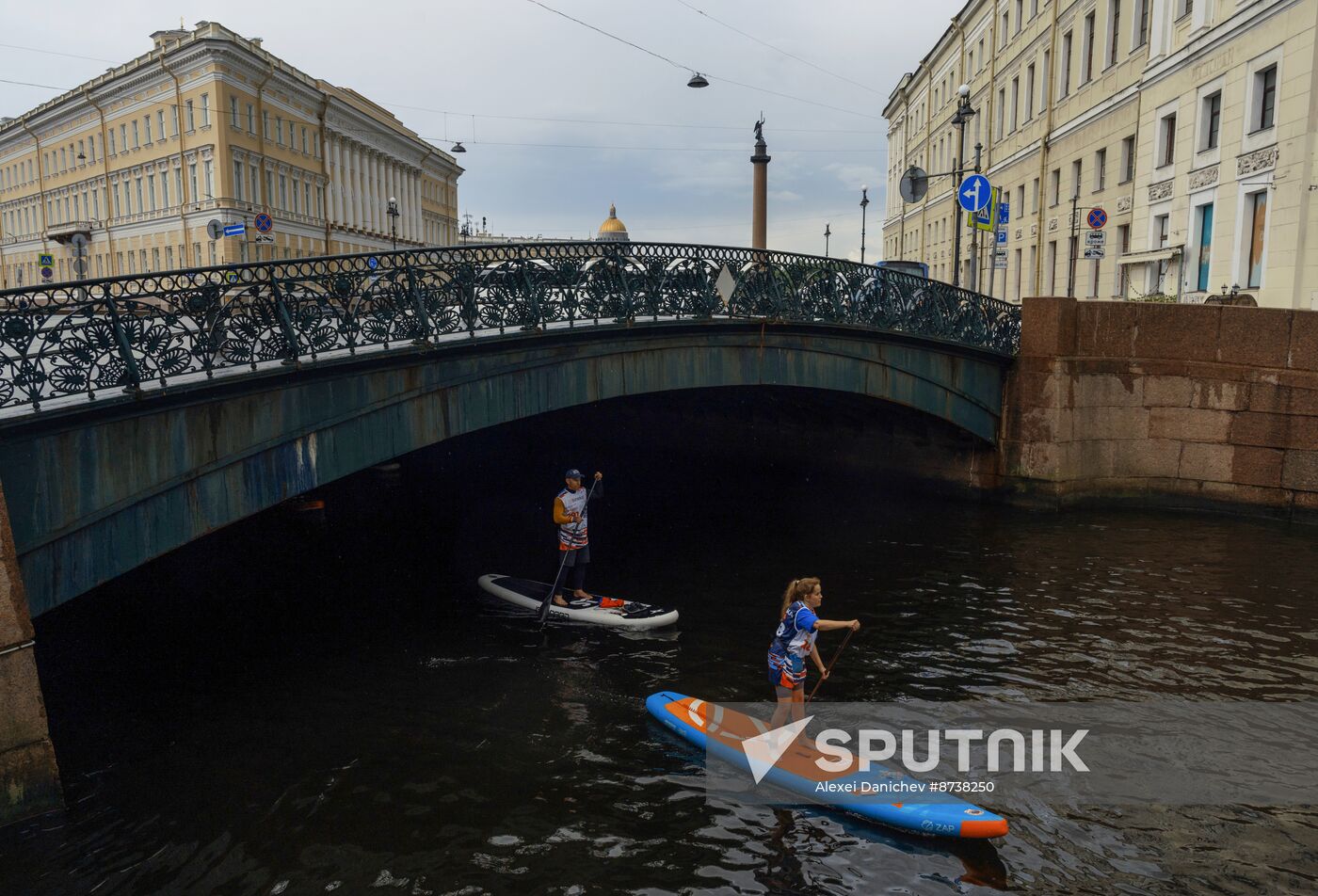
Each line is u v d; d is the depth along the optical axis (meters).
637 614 10.59
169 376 7.43
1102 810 6.39
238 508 8.13
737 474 21.11
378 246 62.47
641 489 19.48
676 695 8.12
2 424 6.37
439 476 20.02
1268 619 10.30
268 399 8.30
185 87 44.03
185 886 5.45
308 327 8.51
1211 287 21.47
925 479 18.16
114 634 10.13
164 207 46.22
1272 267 19.08
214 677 8.84
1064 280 31.70
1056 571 12.32
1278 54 18.84
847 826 6.19
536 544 14.67
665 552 13.95
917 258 55.19
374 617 10.73
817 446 20.33
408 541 14.77
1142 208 25.36
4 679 6.02
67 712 8.00
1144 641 9.66
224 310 7.85
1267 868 5.71
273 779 6.75
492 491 19.44
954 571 12.43
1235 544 13.74
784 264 13.49
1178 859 5.80
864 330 14.39
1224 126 20.94
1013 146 37.31
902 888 5.49
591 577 12.50
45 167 54.31
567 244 11.12
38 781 6.19
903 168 59.91
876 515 16.34
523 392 10.88
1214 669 8.88
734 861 5.75
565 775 6.85
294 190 50.97
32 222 56.59
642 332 12.07
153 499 7.46
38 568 6.71
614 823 6.19
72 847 5.84
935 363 15.72
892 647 9.55
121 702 8.20
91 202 51.06
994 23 39.50
